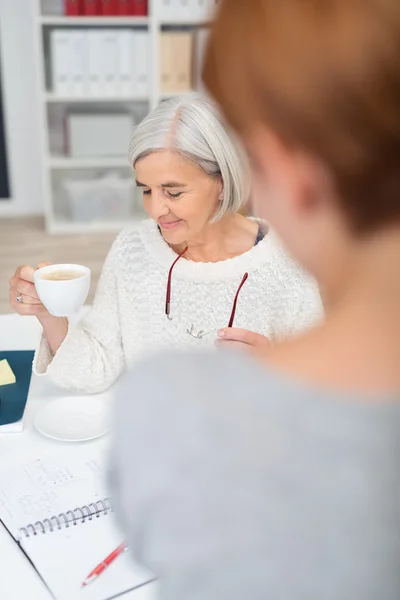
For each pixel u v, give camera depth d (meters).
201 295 1.32
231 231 1.33
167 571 0.42
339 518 0.39
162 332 1.34
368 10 0.33
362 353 0.39
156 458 0.42
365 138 0.34
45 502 0.96
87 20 4.37
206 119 1.11
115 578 0.83
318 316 1.33
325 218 0.39
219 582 0.41
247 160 0.41
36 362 1.25
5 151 5.07
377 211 0.37
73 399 1.25
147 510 0.42
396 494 0.39
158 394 0.43
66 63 4.45
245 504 0.40
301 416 0.40
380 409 0.39
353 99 0.34
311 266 0.42
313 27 0.34
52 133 5.01
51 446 1.12
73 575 0.83
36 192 5.22
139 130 1.14
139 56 4.50
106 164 4.73
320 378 0.40
